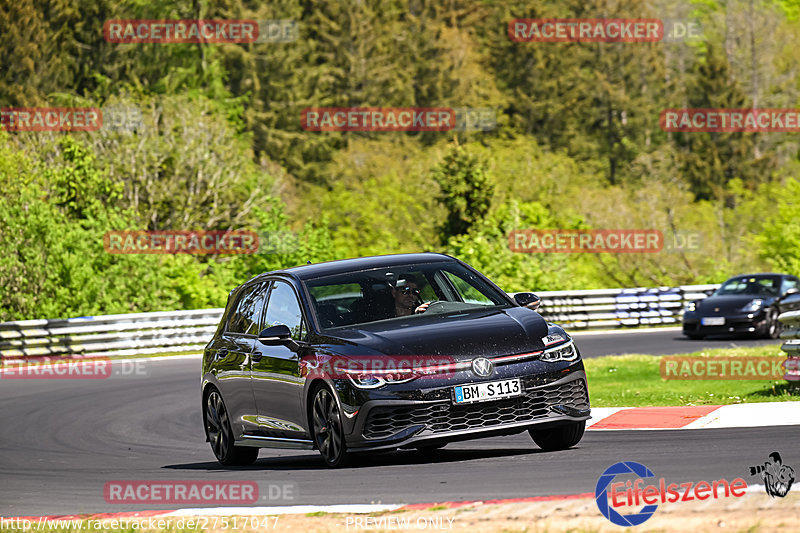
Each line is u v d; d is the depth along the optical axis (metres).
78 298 106.94
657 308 116.19
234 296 38.72
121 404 60.62
